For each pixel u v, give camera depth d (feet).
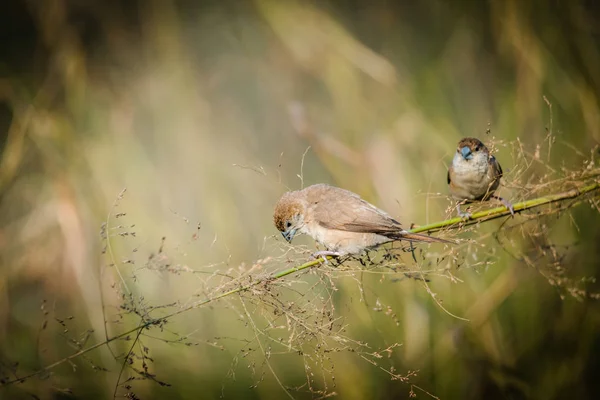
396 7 44.88
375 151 38.24
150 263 25.25
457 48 42.06
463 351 34.37
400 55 43.91
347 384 33.50
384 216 27.12
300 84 45.01
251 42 45.91
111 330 35.60
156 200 39.37
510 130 38.29
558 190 27.43
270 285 24.52
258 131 44.27
